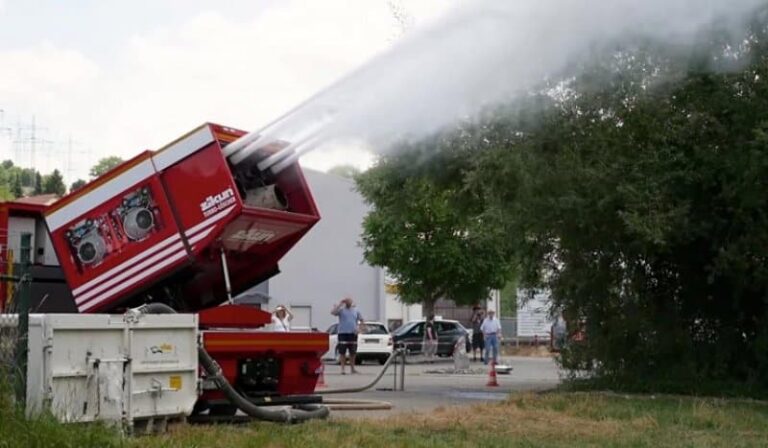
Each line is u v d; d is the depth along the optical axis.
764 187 14.19
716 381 16.05
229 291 11.68
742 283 15.27
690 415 12.34
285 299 42.97
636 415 12.38
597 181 14.66
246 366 11.18
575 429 11.10
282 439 9.30
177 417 10.16
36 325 9.24
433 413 12.41
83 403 9.33
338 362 31.05
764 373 15.89
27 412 8.37
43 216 12.10
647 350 16.53
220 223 11.19
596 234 15.62
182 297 11.82
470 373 25.70
